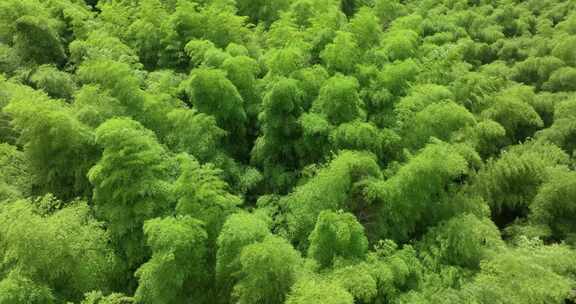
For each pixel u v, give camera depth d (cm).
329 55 1239
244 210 994
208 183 872
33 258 762
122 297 785
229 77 1214
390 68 1179
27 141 1102
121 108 1148
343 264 808
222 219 884
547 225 1100
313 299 666
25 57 1519
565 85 1550
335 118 1102
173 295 812
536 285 773
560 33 1792
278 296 752
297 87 1134
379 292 812
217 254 819
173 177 1001
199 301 852
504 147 1370
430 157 934
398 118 1131
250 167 1183
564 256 884
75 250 805
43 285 768
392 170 1035
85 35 1634
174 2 1816
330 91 1075
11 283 733
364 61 1293
